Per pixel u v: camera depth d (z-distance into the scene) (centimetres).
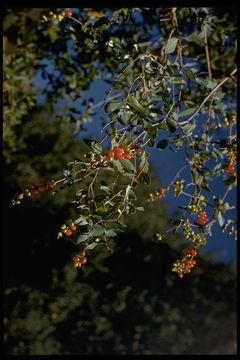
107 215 335
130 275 1486
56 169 1372
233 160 392
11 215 1342
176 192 409
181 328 1594
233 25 557
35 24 720
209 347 1619
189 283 1588
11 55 744
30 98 782
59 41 735
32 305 1364
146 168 331
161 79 349
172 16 447
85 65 708
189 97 464
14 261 1352
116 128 322
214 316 1639
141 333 1526
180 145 374
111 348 1487
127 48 409
